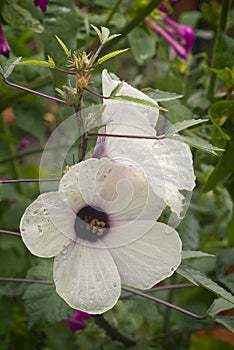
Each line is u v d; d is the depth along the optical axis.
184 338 0.83
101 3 0.81
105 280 0.44
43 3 0.60
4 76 0.48
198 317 0.52
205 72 0.87
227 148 0.59
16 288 0.74
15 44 0.74
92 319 0.68
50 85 0.72
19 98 0.79
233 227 0.68
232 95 0.66
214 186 0.60
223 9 0.69
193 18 1.08
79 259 0.44
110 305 0.44
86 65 0.45
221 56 0.63
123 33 0.69
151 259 0.45
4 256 0.83
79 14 0.75
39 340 0.80
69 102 0.45
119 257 0.45
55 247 0.44
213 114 0.60
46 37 0.62
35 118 0.88
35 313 0.62
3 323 0.76
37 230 0.43
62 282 0.44
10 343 0.80
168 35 0.81
